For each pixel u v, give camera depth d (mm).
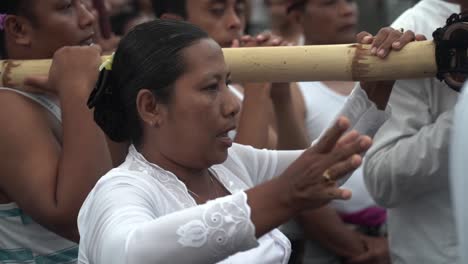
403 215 4086
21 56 3854
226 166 3307
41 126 3600
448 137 3807
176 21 3012
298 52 3496
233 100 2947
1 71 3662
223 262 2898
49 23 3787
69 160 3428
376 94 3527
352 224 5277
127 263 2525
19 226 3627
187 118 2904
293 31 6281
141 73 2941
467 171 2254
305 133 4875
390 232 4172
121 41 3021
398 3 8453
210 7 5047
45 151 3527
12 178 3523
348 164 2443
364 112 3525
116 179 2850
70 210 3398
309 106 5324
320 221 5137
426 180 3906
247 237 2516
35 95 3682
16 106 3598
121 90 3014
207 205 2557
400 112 4012
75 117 3467
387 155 3982
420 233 4035
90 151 3434
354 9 5609
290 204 2504
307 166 2488
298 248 5160
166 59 2908
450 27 3336
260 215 2512
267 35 4266
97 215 2752
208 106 2898
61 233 3488
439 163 3844
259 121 4324
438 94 3938
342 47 3482
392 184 3979
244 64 3506
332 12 5562
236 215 2516
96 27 5430
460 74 3354
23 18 3807
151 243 2520
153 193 2852
